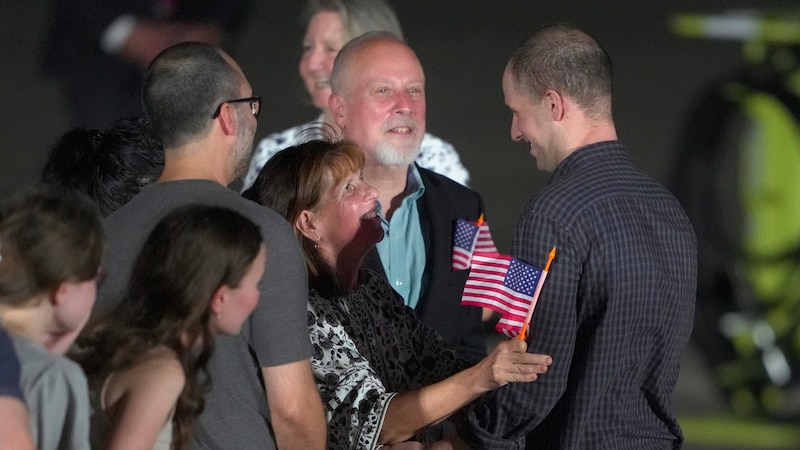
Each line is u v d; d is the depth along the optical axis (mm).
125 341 6742
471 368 8281
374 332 8930
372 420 8250
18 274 6219
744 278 19172
